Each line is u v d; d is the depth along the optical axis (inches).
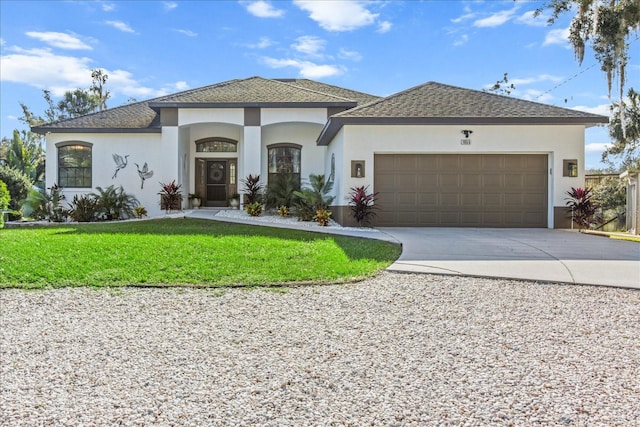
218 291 259.0
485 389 138.6
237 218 664.4
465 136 576.1
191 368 156.6
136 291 259.3
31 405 130.0
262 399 133.3
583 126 572.1
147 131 780.0
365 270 299.7
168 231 497.4
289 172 819.4
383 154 585.3
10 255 336.5
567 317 211.2
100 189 753.6
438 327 198.1
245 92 797.2
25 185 898.1
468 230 545.0
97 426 118.5
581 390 137.6
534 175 582.2
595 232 528.1
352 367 156.4
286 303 235.8
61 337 189.0
